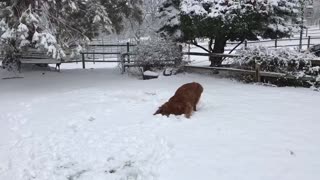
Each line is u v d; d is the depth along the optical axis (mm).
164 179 2324
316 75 4953
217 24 5781
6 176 2518
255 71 5316
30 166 2656
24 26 5113
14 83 5789
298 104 3982
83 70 7375
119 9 6980
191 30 6125
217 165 2473
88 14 6262
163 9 7098
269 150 2678
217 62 6293
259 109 3795
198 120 3457
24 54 6609
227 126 3248
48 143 3068
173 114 3598
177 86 5180
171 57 6320
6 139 3223
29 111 4059
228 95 4516
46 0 5543
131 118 3631
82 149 2904
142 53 6285
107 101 4375
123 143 2979
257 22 5703
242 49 5738
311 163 2441
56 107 4188
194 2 5992
